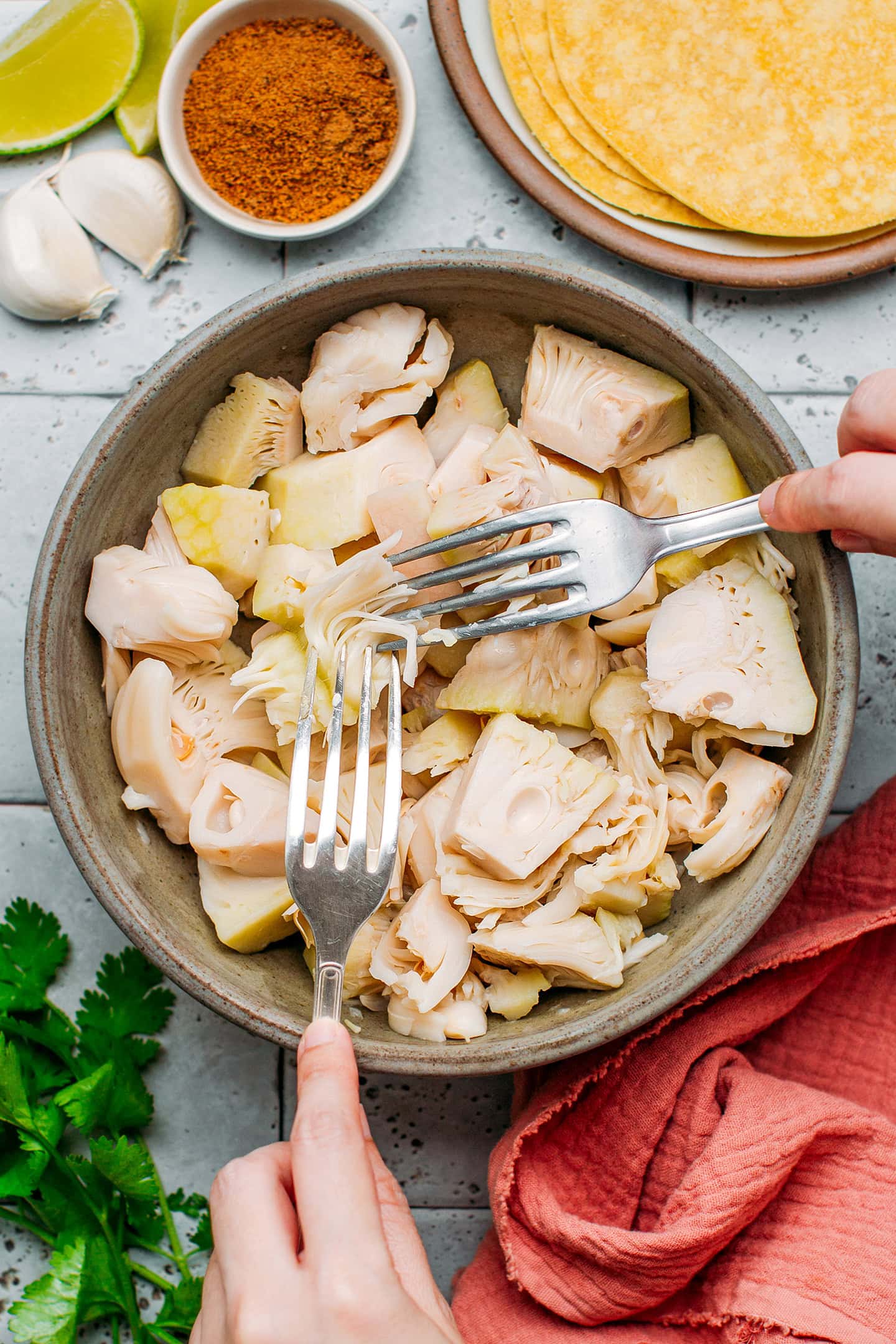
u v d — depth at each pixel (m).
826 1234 0.52
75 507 0.51
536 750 0.52
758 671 0.51
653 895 0.52
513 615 0.52
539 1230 0.52
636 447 0.53
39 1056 0.56
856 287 0.57
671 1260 0.52
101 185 0.57
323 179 0.56
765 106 0.56
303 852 0.50
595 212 0.56
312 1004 0.52
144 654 0.53
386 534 0.53
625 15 0.56
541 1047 0.49
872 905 0.55
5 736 0.57
